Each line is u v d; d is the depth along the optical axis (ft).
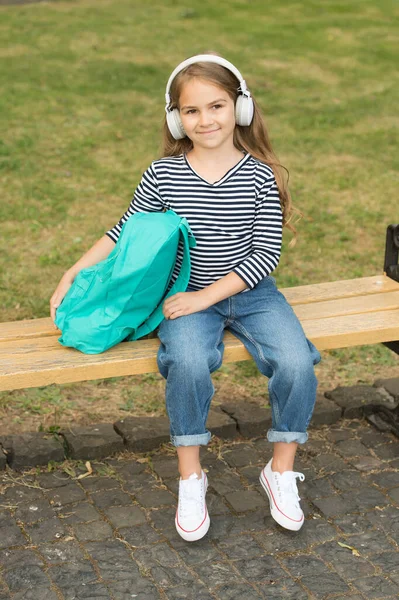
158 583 8.40
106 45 32.83
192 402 8.65
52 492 9.75
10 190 18.97
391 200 19.25
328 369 12.73
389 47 33.60
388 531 9.27
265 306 9.41
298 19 38.22
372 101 26.91
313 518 9.46
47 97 26.13
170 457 10.52
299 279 15.12
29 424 11.05
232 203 9.18
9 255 15.72
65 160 21.04
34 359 8.92
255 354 9.13
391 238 11.16
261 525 9.32
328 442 10.96
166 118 9.52
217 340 9.14
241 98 9.14
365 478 10.22
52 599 8.13
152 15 38.32
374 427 11.31
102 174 20.24
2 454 10.15
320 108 26.05
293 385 8.75
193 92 8.91
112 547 8.89
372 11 40.01
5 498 9.60
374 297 10.65
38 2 40.68
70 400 11.66
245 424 10.98
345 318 9.99
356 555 8.87
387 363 12.95
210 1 41.52
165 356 8.78
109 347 9.11
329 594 8.31
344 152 22.34
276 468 9.15
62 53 31.35
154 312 9.31
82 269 9.43
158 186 9.35
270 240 9.20
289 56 32.04
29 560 8.64
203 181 9.21
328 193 19.51
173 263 8.99
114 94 26.86
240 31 35.76
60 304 9.37
